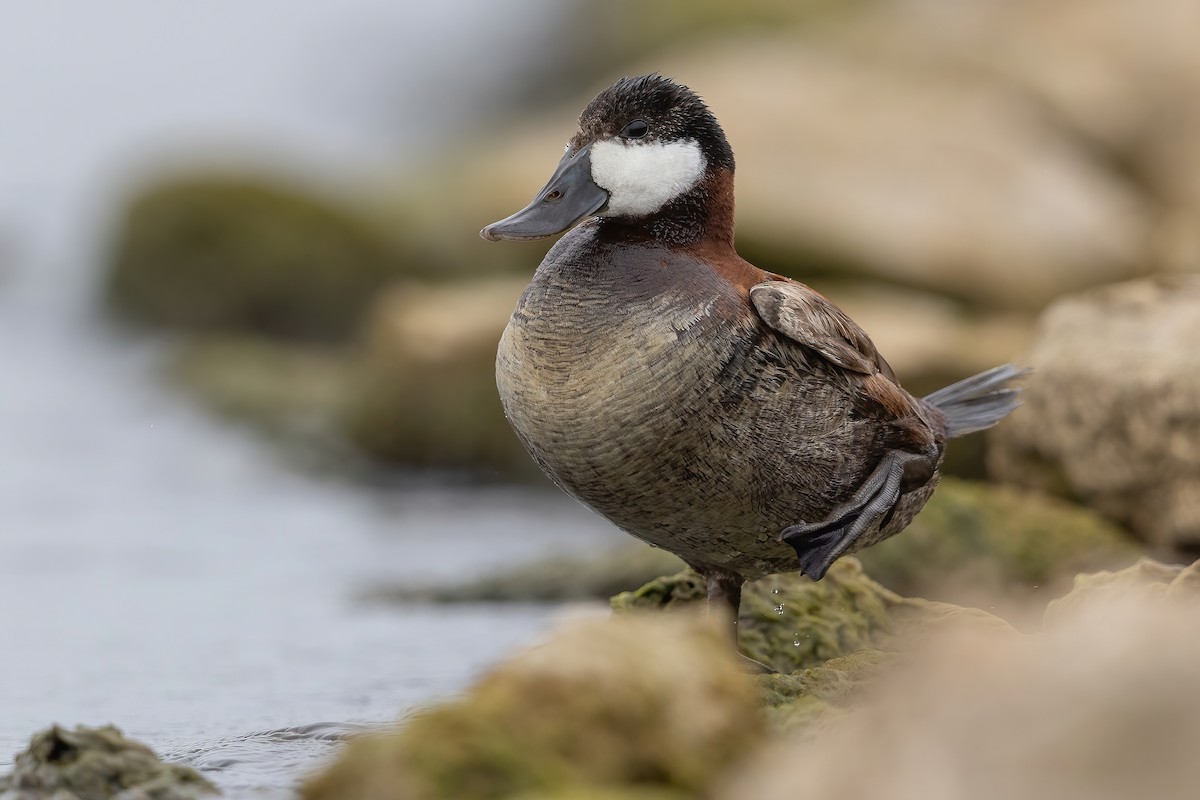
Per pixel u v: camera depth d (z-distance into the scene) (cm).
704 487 734
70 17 5197
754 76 2322
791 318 728
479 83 4322
